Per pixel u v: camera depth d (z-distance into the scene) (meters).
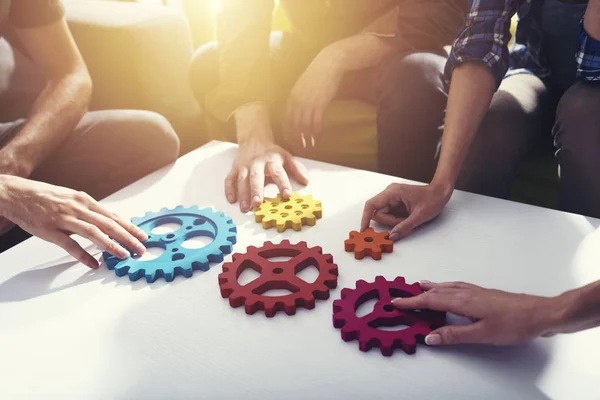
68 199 0.95
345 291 0.80
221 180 1.19
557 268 0.84
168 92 1.79
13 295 0.86
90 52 1.65
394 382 0.66
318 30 1.67
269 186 1.15
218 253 0.91
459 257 0.88
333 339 0.73
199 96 1.71
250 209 1.07
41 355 0.73
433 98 1.32
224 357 0.71
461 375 0.67
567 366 0.67
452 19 1.48
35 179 1.28
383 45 1.53
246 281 0.85
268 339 0.74
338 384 0.66
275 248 0.91
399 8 1.51
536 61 1.45
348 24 1.63
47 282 0.89
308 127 1.49
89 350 0.74
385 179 1.14
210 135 2.05
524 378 0.66
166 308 0.81
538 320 0.65
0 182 0.97
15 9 1.29
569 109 1.09
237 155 1.23
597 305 0.61
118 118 1.31
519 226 0.96
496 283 0.82
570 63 1.41
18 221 0.94
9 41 1.56
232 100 1.37
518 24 1.49
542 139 1.46
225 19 1.37
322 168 1.21
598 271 0.83
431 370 0.68
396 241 0.94
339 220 1.01
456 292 0.73
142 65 1.70
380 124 1.40
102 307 0.82
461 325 0.73
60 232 0.92
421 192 0.99
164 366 0.70
